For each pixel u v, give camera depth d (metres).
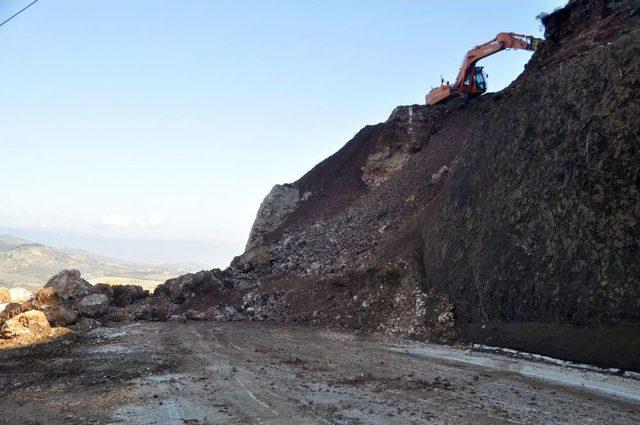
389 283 24.00
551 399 9.73
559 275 15.04
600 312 13.20
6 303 30.97
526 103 19.72
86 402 10.85
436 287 21.53
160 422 8.90
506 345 15.66
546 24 32.31
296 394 10.84
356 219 37.41
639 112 13.85
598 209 14.34
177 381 12.74
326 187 48.38
